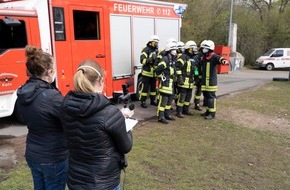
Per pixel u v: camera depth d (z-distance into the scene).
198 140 5.95
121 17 8.37
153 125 6.84
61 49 6.85
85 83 2.00
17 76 6.25
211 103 7.53
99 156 2.02
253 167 4.81
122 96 2.74
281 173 4.63
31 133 2.45
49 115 2.33
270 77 18.36
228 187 4.11
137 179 4.19
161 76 6.95
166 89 6.93
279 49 25.06
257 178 4.43
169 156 5.07
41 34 6.51
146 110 8.25
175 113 8.02
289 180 4.42
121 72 8.58
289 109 8.93
